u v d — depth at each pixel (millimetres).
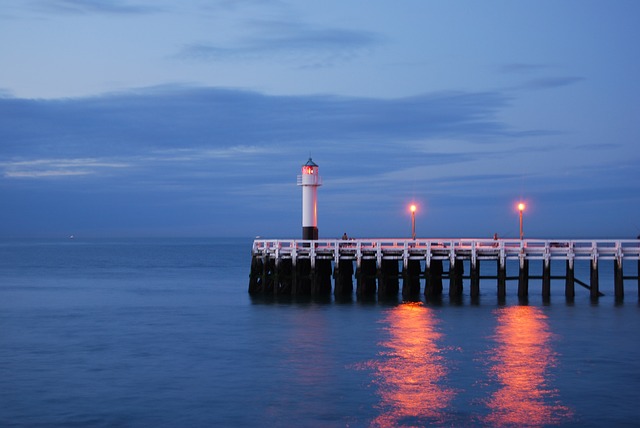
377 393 33656
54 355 41219
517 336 44906
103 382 35625
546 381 35312
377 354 40594
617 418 30469
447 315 52375
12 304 62906
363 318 51469
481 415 30828
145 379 36094
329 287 67250
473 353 40594
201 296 67812
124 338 45781
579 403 32219
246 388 34531
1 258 164000
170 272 106375
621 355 40062
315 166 65062
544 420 30297
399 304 57750
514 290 69562
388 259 61750
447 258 59844
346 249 60969
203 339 45094
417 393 33625
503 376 36156
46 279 92000
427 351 41156
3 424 30047
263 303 59719
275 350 41812
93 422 30266
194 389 34438
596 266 58500
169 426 29828
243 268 117375
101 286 80625
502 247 58500
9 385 35188
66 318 54125
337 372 37062
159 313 56031
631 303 57438
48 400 32938
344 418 30578
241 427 29688
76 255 185375
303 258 63938
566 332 45969
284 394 33625
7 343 44531
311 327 48375
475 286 59125
